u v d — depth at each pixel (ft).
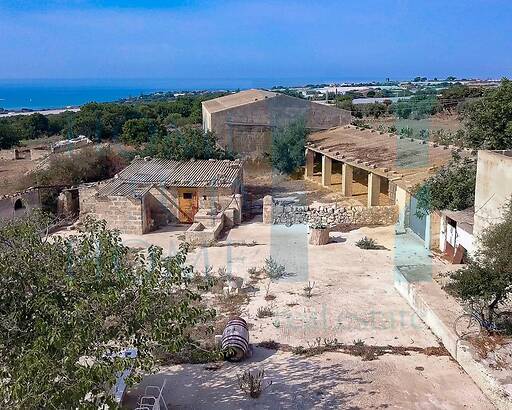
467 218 47.57
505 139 63.16
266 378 30.94
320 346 34.63
